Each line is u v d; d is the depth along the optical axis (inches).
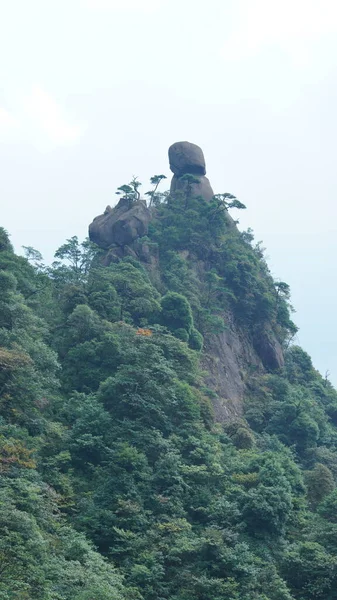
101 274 4131.4
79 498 2684.5
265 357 4672.7
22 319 3358.8
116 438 2960.1
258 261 5039.4
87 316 3649.1
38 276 4087.1
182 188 5369.1
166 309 4057.6
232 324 4621.1
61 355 3558.1
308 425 4001.0
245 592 2433.6
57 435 2915.8
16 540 2046.0
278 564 2657.5
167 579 2486.5
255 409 4190.5
